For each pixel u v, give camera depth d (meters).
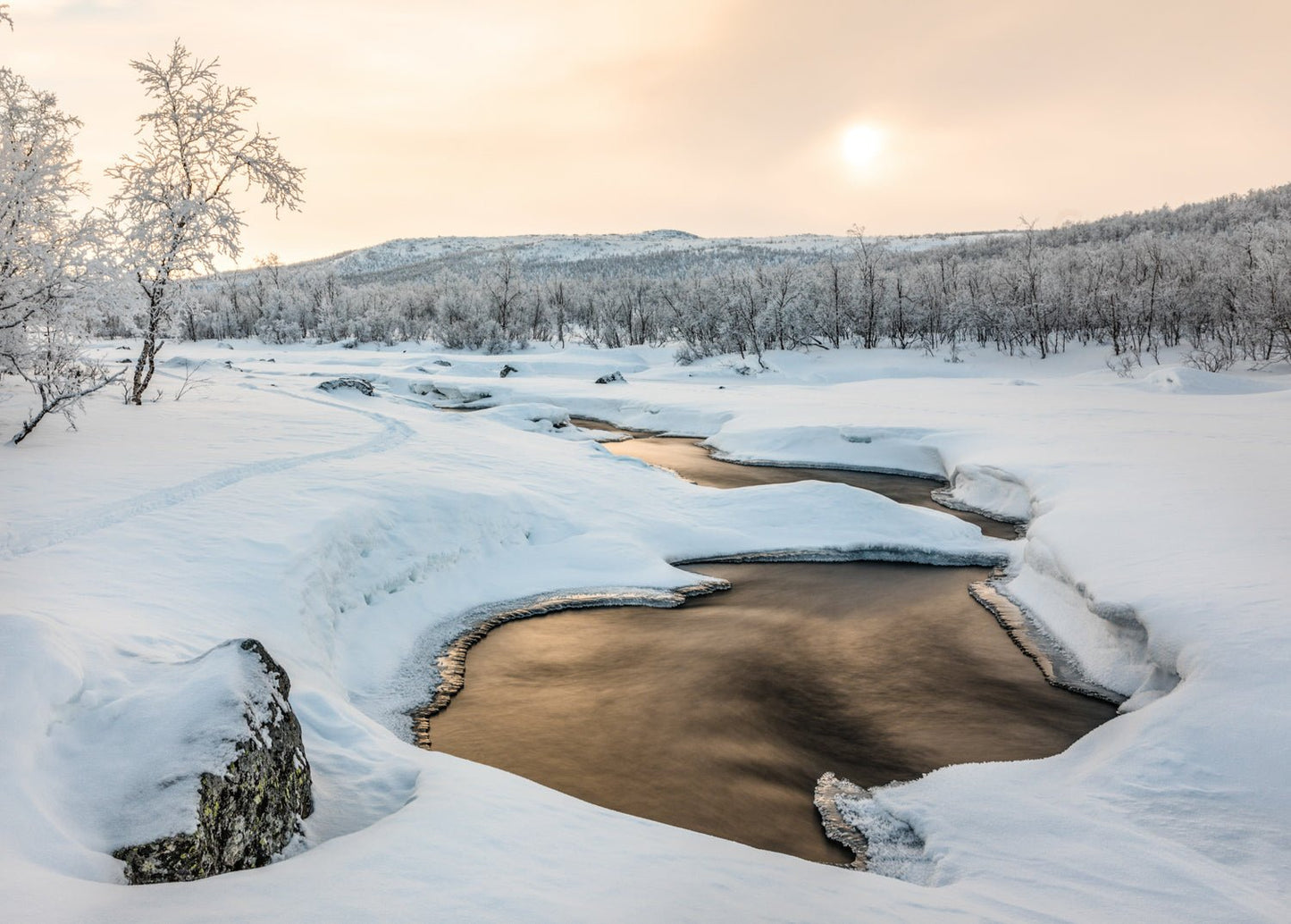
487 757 8.57
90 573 8.51
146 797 4.18
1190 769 6.82
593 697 10.19
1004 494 20.05
